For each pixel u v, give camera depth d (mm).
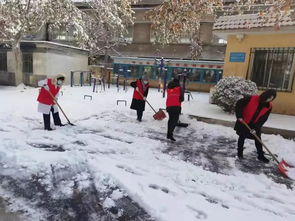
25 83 15094
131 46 22031
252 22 8922
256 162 5172
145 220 3088
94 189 3693
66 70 16219
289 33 8672
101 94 12578
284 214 3410
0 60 14930
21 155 4539
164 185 3891
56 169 4184
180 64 18234
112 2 14836
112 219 3090
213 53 19812
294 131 6543
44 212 3145
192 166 4727
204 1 6660
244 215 3279
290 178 4543
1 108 8172
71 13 13469
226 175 4492
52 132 6059
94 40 18375
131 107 7762
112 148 5293
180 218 3104
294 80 8719
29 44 14531
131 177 4016
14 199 3367
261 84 9484
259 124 5125
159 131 6863
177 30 7113
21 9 12719
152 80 18797
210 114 8234
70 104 9383
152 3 21656
